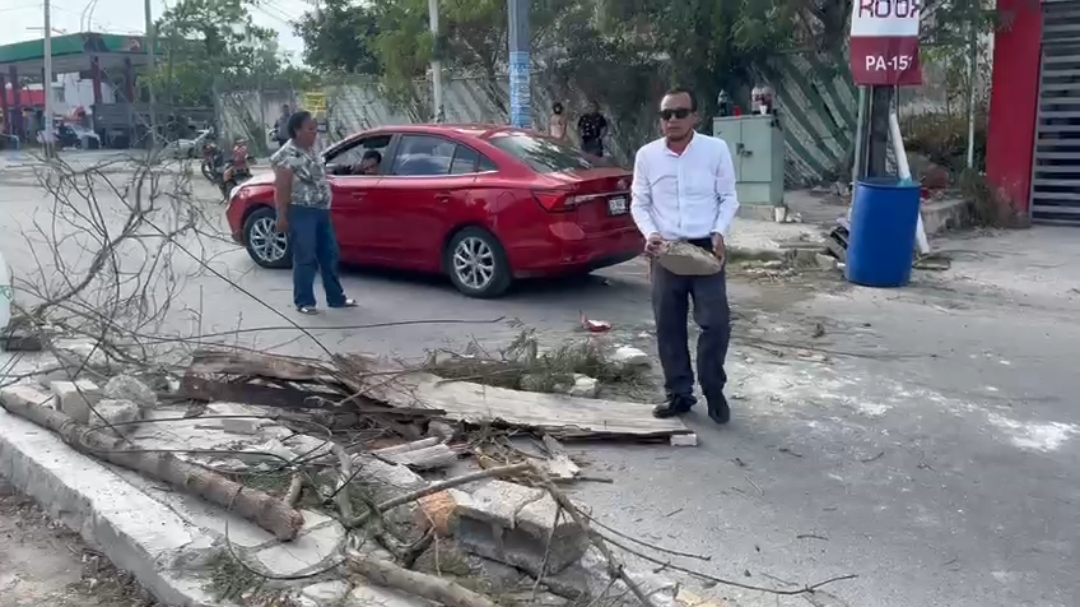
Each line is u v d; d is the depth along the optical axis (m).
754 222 13.33
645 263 11.14
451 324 8.28
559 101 19.88
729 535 4.48
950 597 3.96
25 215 14.80
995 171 15.02
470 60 20.80
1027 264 11.50
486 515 3.95
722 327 5.70
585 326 8.10
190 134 16.09
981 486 5.09
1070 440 5.77
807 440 5.70
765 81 17.81
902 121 18.23
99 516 4.34
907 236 10.07
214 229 10.53
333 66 31.89
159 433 5.22
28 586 4.11
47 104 31.17
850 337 8.11
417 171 9.56
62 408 5.33
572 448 5.51
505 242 8.93
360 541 4.09
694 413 6.09
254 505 4.21
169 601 3.82
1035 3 14.32
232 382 5.77
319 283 10.06
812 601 3.90
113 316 6.76
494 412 5.74
